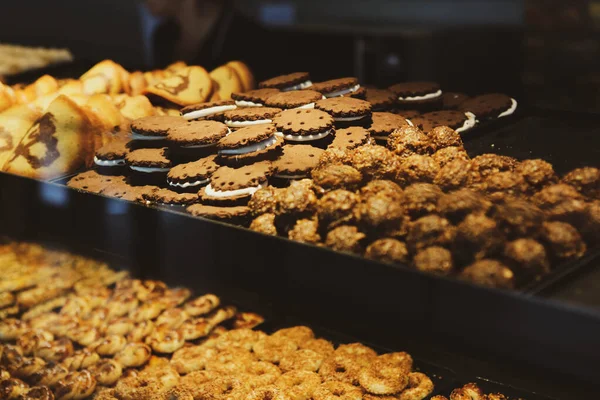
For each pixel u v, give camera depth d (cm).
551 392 77
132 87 142
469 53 213
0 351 120
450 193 90
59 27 192
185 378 113
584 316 74
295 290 89
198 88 134
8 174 120
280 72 159
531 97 200
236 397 107
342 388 106
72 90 137
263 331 120
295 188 94
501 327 78
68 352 121
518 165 98
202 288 125
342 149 102
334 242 88
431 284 81
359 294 85
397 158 100
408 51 214
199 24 166
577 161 107
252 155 105
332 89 121
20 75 154
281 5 257
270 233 94
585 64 194
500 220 86
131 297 127
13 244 127
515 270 83
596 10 193
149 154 112
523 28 205
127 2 181
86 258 127
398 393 105
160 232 99
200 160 108
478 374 102
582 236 89
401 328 83
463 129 119
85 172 117
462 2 223
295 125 108
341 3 239
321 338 116
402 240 88
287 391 107
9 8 202
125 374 117
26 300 129
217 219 98
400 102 128
